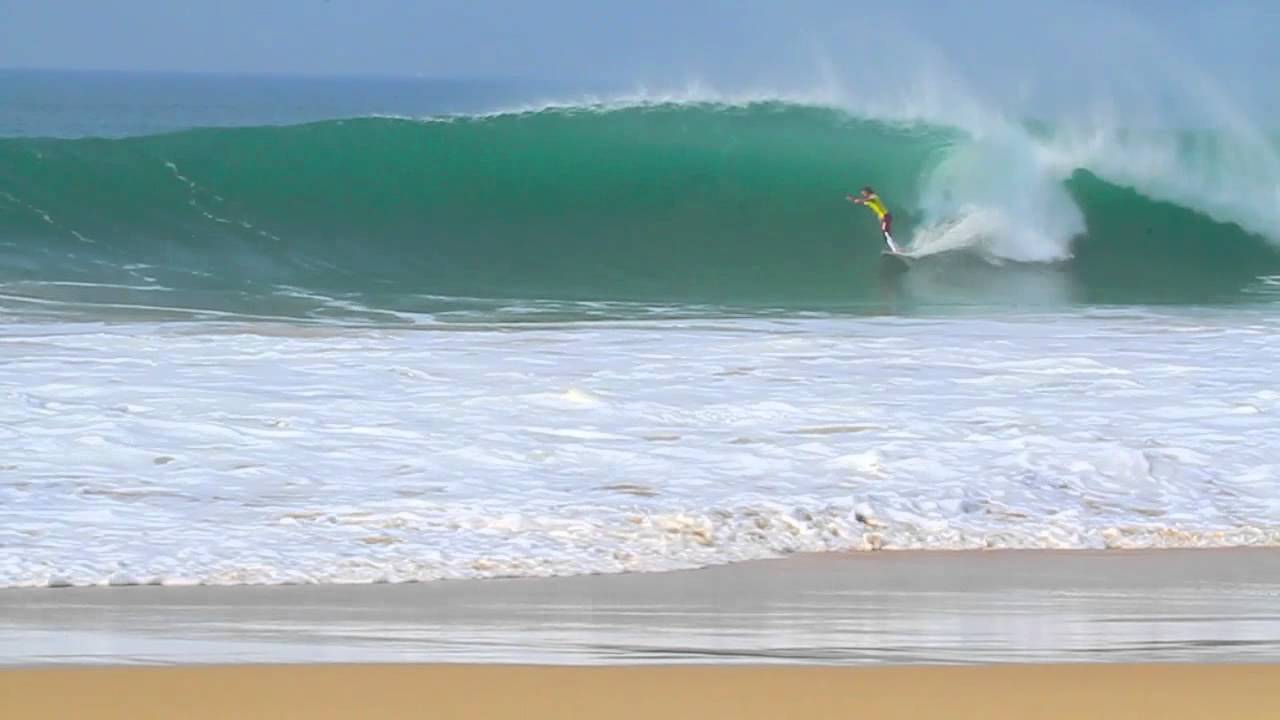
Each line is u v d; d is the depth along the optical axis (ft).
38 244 235.20
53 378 140.15
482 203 268.00
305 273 229.86
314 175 262.06
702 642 71.82
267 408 130.41
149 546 92.17
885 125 276.41
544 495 105.91
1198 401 139.44
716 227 270.67
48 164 250.78
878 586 86.84
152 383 139.03
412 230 261.85
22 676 59.31
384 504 102.47
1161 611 81.00
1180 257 265.75
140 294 203.10
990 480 111.55
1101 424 129.80
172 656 66.90
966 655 68.85
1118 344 171.53
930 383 145.89
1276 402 139.74
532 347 162.30
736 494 107.14
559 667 62.23
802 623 76.84
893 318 195.83
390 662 65.05
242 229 252.01
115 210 248.73
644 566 90.68
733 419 129.80
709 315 196.34
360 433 123.03
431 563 89.86
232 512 100.83
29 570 86.38
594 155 277.23
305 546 92.89
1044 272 255.09
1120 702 56.49
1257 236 268.82
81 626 74.54
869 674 60.85
